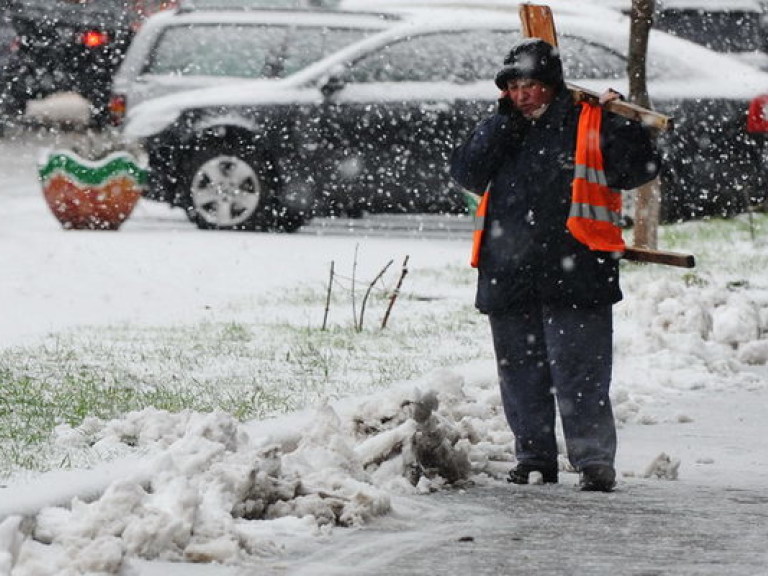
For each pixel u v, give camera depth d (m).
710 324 32.47
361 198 49.06
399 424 20.98
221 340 31.31
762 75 48.91
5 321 34.16
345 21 51.75
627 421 26.03
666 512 19.08
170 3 66.38
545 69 20.61
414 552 16.73
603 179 20.62
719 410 26.92
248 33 51.75
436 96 48.66
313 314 35.69
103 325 33.59
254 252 44.94
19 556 15.52
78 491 17.50
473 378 27.44
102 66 65.06
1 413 22.81
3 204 53.97
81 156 49.97
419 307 36.88
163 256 43.75
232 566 15.96
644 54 42.97
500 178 21.14
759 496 20.25
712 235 47.41
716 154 48.22
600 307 20.91
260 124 49.03
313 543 17.03
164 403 24.16
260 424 22.28
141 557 16.08
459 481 20.75
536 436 21.31
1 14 65.38
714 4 61.25
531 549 16.95
